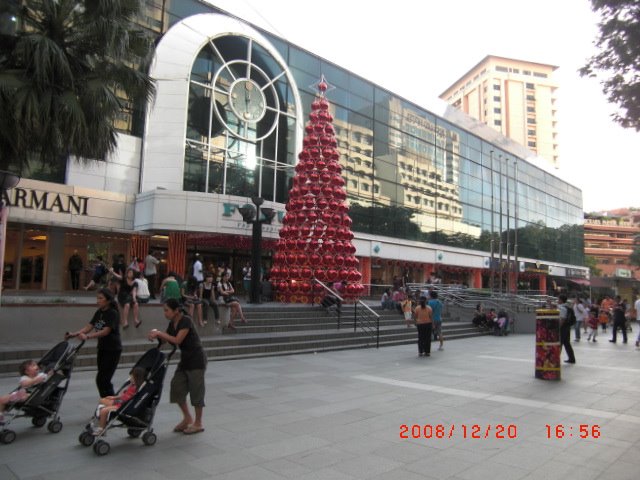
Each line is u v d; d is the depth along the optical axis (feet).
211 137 79.77
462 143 145.38
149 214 69.05
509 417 21.83
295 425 19.97
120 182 72.54
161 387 17.26
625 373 34.76
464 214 142.31
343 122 108.58
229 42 83.76
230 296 46.29
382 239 111.65
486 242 149.79
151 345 35.09
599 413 22.65
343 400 24.76
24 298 37.73
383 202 115.75
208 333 42.06
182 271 71.41
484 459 16.24
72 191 67.15
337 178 69.82
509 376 32.76
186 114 75.66
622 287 142.61
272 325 49.44
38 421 18.72
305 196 68.33
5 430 16.84
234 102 82.69
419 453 16.76
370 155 114.01
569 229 204.44
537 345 32.09
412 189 124.77
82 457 15.61
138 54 39.58
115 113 37.01
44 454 15.85
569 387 28.99
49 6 34.71
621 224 303.89
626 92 25.41
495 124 360.69
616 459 16.33
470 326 70.44
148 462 15.29
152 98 42.14
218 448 16.81
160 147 74.08
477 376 32.65
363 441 18.02
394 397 25.71
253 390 26.76
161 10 78.54
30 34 34.40
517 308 77.66
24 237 64.75
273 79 89.40
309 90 101.65
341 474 14.67
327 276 64.95
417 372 34.12
